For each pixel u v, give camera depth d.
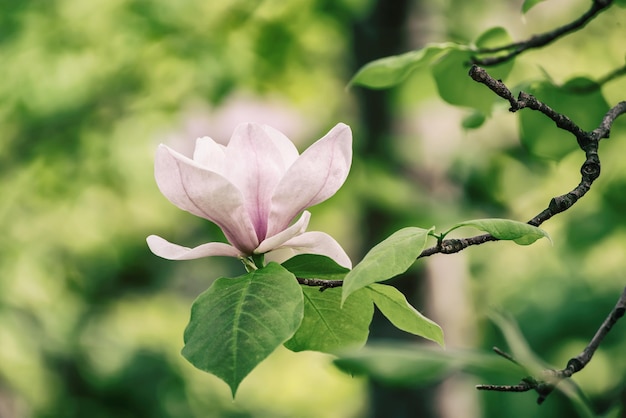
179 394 11.05
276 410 12.01
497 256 10.37
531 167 8.13
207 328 2.03
